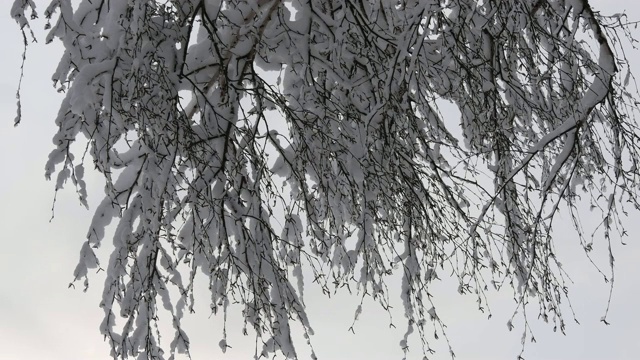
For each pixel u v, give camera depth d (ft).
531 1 12.37
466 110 13.61
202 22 11.59
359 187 12.48
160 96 10.71
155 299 11.43
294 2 14.07
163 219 11.21
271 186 12.16
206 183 11.26
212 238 12.26
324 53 13.66
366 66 13.19
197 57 12.73
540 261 11.76
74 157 10.98
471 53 12.77
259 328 11.84
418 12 10.22
